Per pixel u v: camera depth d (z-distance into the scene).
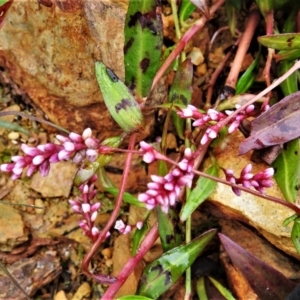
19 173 0.18
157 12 0.20
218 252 0.25
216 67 0.27
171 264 0.21
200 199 0.21
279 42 0.21
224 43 0.27
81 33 0.23
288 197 0.21
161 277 0.21
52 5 0.22
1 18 0.20
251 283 0.21
